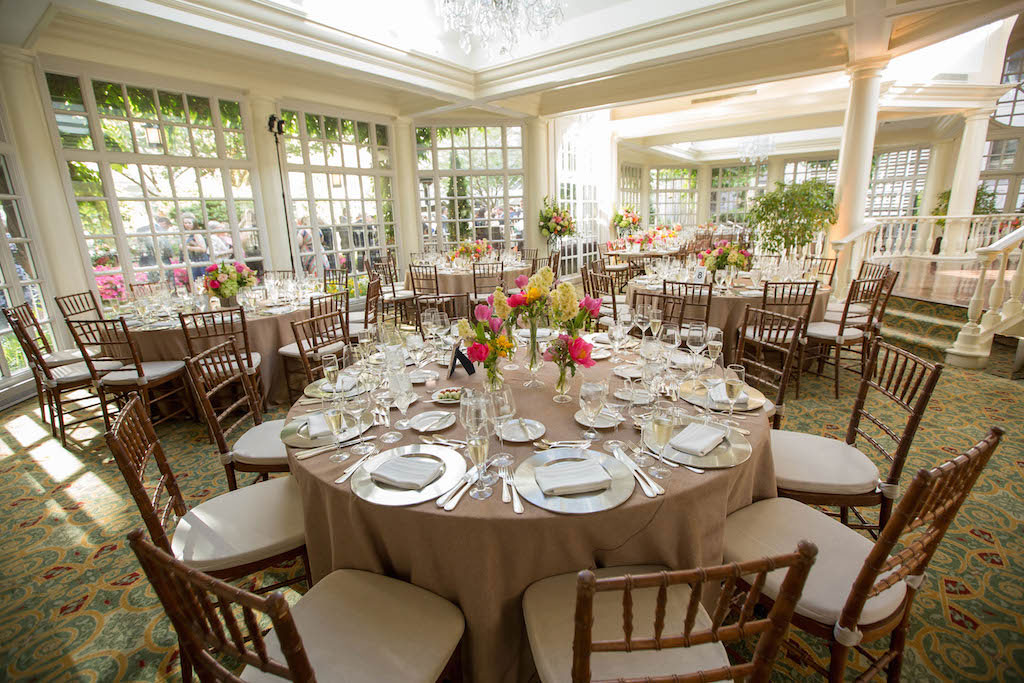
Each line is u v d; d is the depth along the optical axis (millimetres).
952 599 1898
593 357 2506
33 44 4062
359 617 1298
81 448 3332
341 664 1171
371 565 1438
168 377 3408
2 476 2998
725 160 15656
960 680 1576
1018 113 10102
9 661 1761
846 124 5543
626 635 884
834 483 1830
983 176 10727
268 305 4340
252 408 2455
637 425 1719
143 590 2098
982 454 1169
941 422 3375
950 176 11547
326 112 6656
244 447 2191
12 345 4238
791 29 4191
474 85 6172
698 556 1418
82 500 2752
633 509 1305
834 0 3961
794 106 8531
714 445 1557
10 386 4129
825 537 1553
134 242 5035
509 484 1391
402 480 1387
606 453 1568
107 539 2426
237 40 4051
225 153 5664
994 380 4121
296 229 6504
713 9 4480
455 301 6172
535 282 1904
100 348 4043
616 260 8828
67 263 4500
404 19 5223
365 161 7316
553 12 3812
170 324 3688
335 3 4594
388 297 6383
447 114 7871
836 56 5352
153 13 3531
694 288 4105
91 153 4641
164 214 5242
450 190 8211
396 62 5273
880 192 12922
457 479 1419
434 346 2643
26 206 4273
